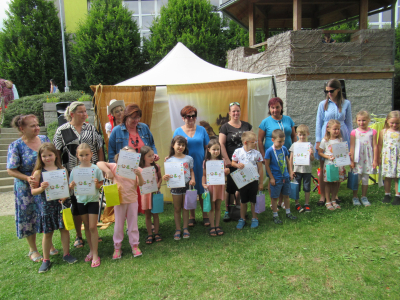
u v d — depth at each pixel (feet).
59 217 10.73
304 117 25.61
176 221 12.77
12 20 52.37
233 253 10.93
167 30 48.75
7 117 35.04
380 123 18.48
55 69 52.49
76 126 11.92
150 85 17.79
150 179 11.84
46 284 9.67
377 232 11.64
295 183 13.96
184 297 8.47
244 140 12.92
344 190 17.80
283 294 8.30
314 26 35.17
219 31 51.26
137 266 10.47
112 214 15.66
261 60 28.66
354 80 25.77
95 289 9.18
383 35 25.68
